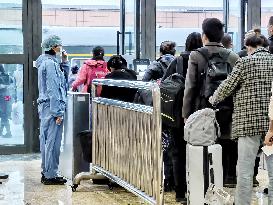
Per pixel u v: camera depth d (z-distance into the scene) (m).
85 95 5.71
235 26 7.65
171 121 4.51
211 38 4.43
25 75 7.57
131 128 4.68
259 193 5.15
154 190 4.19
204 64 4.36
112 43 8.88
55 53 5.68
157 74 5.58
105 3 8.94
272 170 4.00
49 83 5.52
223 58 4.39
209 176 4.02
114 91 5.31
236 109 3.97
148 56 7.78
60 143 5.66
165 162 5.18
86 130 5.70
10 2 7.52
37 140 7.64
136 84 4.38
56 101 5.53
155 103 4.08
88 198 5.03
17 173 6.27
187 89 4.37
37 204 4.80
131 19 7.71
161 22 8.12
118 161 5.02
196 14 8.59
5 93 7.62
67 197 5.07
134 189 4.59
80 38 9.60
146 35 7.77
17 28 7.58
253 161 3.95
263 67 3.91
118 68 5.53
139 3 7.71
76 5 9.30
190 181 4.04
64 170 5.90
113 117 5.12
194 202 4.04
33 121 7.61
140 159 4.50
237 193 3.96
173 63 4.93
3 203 4.83
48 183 5.66
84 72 6.38
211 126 4.04
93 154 5.57
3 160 7.12
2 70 7.58
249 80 3.90
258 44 4.27
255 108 3.89
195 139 4.02
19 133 7.67
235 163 5.22
